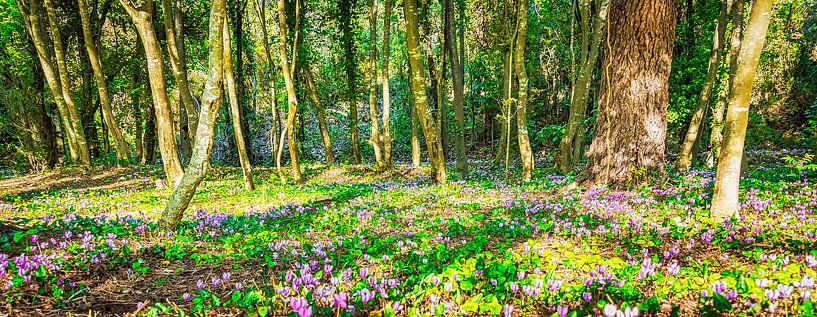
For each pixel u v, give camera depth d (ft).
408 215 28.17
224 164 94.32
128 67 79.87
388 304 11.69
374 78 66.59
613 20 31.01
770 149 80.84
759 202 23.26
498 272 13.97
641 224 21.35
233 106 43.62
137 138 86.07
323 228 25.16
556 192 33.40
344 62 76.84
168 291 14.58
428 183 47.21
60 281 14.02
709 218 20.72
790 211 22.58
